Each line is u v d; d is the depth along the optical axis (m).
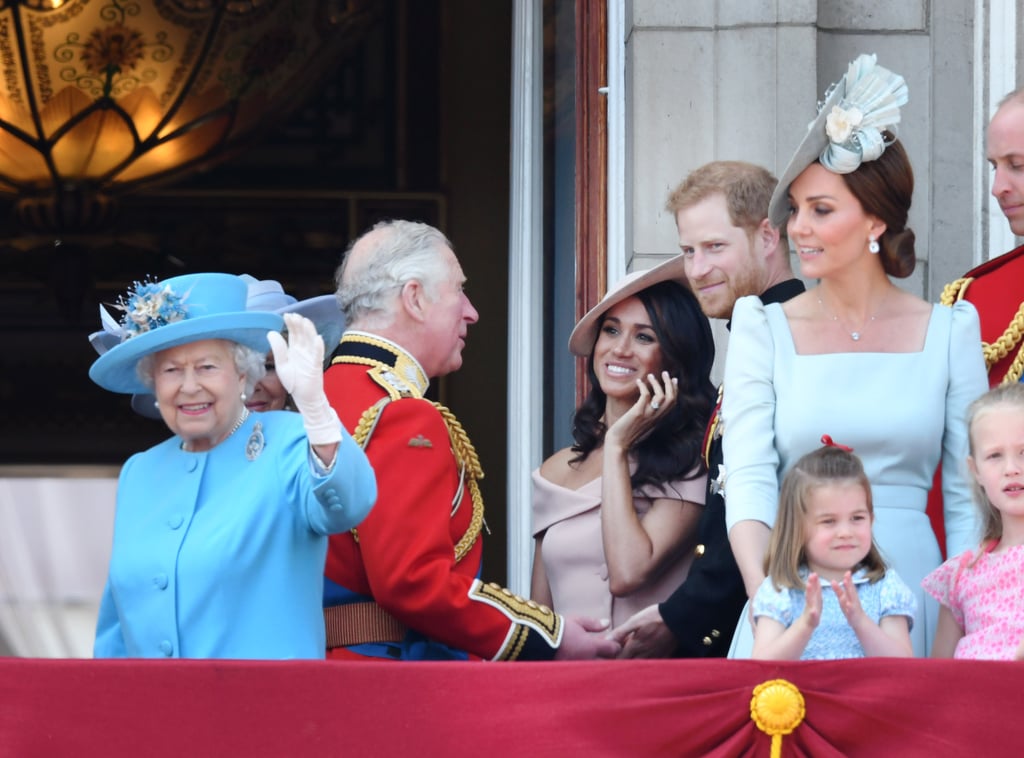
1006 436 13.35
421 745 11.98
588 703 12.07
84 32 42.53
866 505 13.20
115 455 47.84
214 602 13.04
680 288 18.22
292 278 47.34
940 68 22.30
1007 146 16.53
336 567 15.07
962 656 13.37
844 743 12.05
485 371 41.38
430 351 16.14
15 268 46.69
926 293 21.91
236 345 13.65
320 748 11.93
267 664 12.02
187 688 11.96
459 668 12.12
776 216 15.20
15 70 42.53
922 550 14.11
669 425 17.66
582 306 23.09
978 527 13.81
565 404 23.17
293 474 13.18
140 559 13.27
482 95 45.69
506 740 12.01
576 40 23.91
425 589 14.62
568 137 24.17
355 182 46.28
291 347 12.59
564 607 17.88
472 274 44.44
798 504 13.22
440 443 15.24
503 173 45.78
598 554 17.84
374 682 12.04
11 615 44.09
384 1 44.84
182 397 13.42
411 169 45.88
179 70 43.44
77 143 44.00
